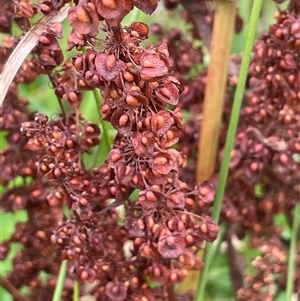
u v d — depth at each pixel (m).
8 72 0.16
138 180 0.15
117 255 0.18
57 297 0.19
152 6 0.14
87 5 0.14
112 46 0.14
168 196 0.16
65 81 0.17
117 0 0.14
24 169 0.19
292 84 0.19
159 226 0.16
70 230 0.17
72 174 0.17
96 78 0.14
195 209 0.19
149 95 0.14
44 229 0.20
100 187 0.17
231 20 0.20
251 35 0.18
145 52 0.14
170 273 0.17
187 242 0.17
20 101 0.19
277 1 0.18
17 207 0.19
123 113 0.15
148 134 0.14
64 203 0.17
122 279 0.18
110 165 0.15
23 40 0.16
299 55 0.18
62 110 0.18
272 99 0.19
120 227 0.18
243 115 0.20
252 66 0.20
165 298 0.18
